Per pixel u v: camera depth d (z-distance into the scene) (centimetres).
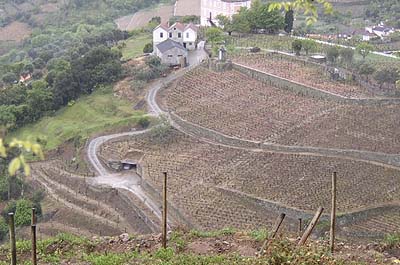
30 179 5350
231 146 5272
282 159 4894
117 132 5944
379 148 4872
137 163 5275
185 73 6831
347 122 5375
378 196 4209
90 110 6525
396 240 1644
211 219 4056
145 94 6562
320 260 1271
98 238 1712
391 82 5944
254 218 4056
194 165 5022
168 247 1570
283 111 5738
